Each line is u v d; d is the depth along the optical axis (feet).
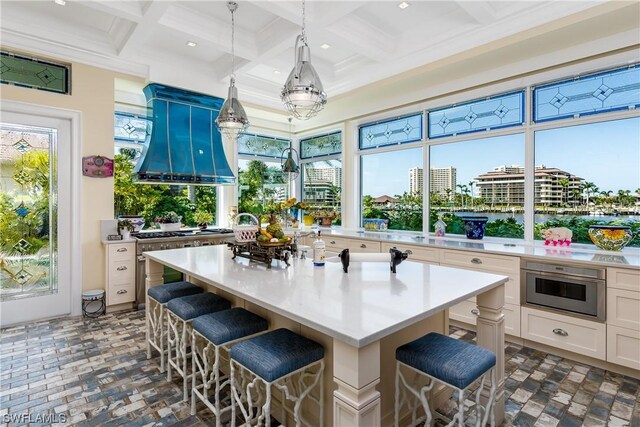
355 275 6.81
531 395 7.49
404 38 12.30
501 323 6.49
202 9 11.04
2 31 10.80
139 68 13.78
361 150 17.72
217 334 6.04
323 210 20.33
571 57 10.34
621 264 8.14
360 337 3.80
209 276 6.72
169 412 6.83
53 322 11.80
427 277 6.64
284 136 21.39
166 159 14.25
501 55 11.00
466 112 13.50
